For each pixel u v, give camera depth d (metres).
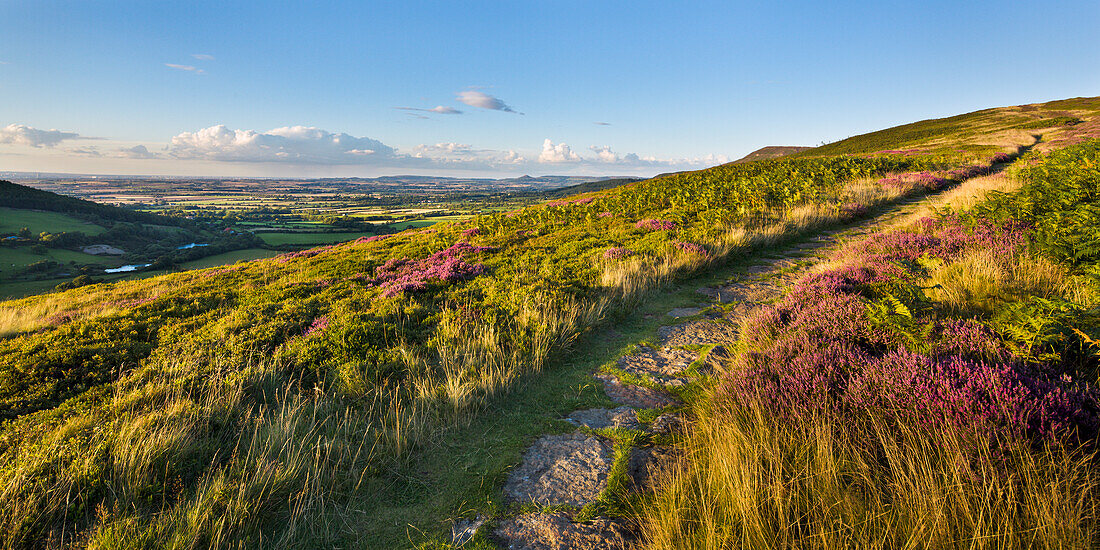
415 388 5.62
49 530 3.40
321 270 18.06
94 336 9.32
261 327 8.76
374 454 4.24
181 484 3.88
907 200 19.33
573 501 3.51
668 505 3.13
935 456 2.94
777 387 4.09
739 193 21.80
